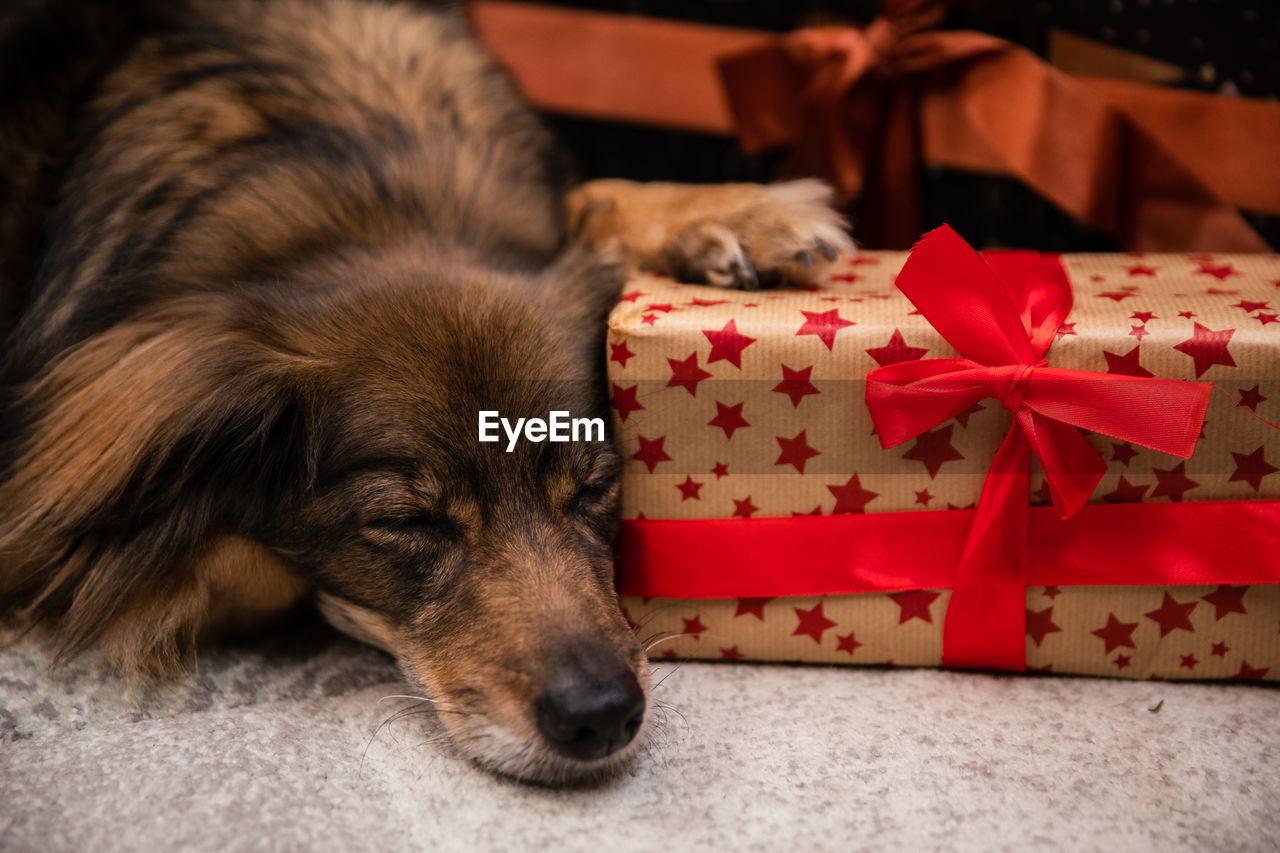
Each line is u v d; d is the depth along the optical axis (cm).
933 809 47
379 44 67
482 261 57
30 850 45
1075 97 61
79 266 58
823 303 52
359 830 46
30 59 65
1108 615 52
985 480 51
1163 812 47
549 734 47
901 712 51
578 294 56
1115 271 55
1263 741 50
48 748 49
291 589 54
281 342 52
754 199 58
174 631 53
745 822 47
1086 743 50
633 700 47
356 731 51
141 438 51
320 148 58
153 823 46
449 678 50
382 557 51
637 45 72
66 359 54
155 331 54
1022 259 52
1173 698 52
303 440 51
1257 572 51
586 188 66
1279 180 61
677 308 52
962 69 64
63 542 53
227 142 59
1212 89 62
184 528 52
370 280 53
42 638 54
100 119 63
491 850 46
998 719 51
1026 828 46
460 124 64
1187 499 50
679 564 53
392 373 50
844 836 46
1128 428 48
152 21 67
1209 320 49
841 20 69
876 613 53
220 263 56
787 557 52
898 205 67
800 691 53
